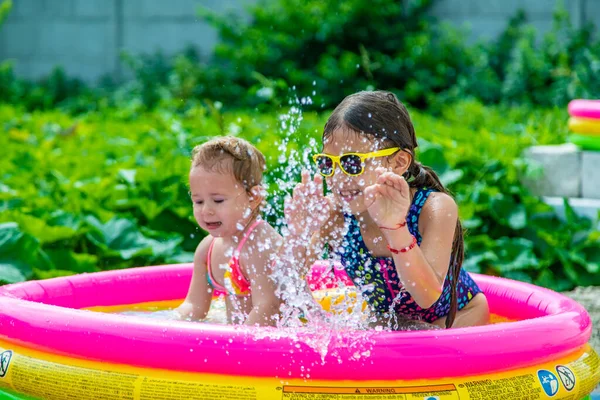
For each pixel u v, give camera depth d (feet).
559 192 25.11
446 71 46.42
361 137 11.53
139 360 10.35
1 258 18.83
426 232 12.12
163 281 15.61
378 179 11.00
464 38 47.47
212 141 12.90
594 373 11.66
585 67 40.29
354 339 10.27
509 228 24.29
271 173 18.67
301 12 49.24
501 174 25.02
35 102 51.70
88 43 56.29
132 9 54.90
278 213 15.94
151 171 23.94
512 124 33.24
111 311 14.93
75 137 33.22
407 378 10.16
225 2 52.70
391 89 46.68
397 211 10.96
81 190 23.34
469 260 22.79
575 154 24.89
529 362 10.82
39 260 19.35
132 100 48.06
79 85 54.90
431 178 12.67
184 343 10.23
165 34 54.29
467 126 33.45
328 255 13.57
